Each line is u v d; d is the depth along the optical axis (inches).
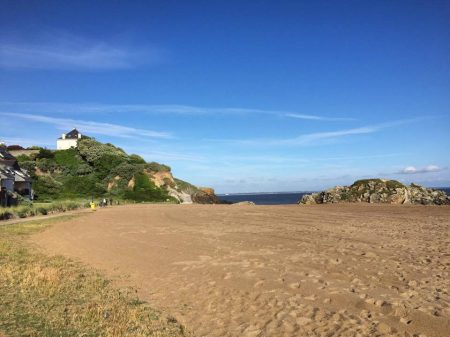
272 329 283.7
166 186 3132.4
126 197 2930.6
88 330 297.0
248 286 377.1
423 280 350.9
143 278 450.3
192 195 3287.4
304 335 268.7
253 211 1257.4
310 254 483.2
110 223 1032.2
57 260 565.6
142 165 3235.7
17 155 3282.5
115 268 506.9
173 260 515.5
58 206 1737.2
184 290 393.1
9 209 1505.9
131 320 318.0
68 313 335.3
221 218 1029.2
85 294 393.4
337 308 304.3
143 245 643.5
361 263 422.0
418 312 279.6
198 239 662.5
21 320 317.1
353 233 641.0
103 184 3144.7
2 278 450.9
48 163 3221.0
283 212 1159.6
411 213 1010.7
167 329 301.4
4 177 2235.5
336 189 1656.0
